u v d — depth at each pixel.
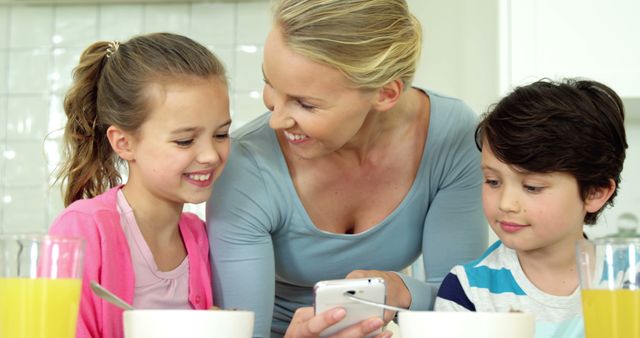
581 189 1.21
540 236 1.20
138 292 1.32
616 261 0.82
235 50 2.94
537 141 1.16
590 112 1.20
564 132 1.17
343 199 1.41
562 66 2.36
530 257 1.29
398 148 1.40
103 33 2.94
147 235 1.35
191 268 1.36
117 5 2.95
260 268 1.33
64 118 2.92
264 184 1.35
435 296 1.38
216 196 1.35
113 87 1.35
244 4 2.95
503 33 2.37
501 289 1.30
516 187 1.20
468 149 1.44
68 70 2.94
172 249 1.38
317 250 1.43
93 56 1.45
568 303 1.25
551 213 1.19
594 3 2.37
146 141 1.30
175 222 1.38
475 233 1.46
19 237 0.81
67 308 0.81
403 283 1.33
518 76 2.36
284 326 1.57
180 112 1.27
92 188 1.50
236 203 1.33
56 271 0.81
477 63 2.49
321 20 1.10
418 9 2.72
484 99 2.45
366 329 0.97
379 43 1.15
